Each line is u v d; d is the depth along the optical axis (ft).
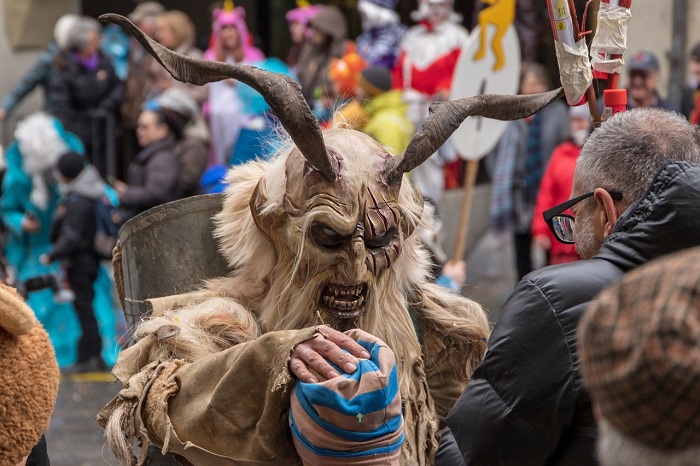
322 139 11.44
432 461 12.86
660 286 6.15
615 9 12.86
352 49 39.91
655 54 38.04
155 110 36.09
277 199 11.93
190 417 11.20
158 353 12.33
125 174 42.91
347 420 9.84
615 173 11.03
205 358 11.49
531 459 10.23
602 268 10.21
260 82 11.51
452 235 39.83
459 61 25.04
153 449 12.39
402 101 32.86
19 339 9.36
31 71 43.57
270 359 10.57
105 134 41.91
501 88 25.27
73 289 34.86
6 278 33.24
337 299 11.87
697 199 9.91
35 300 35.55
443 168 38.42
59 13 49.39
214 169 31.30
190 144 36.73
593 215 11.30
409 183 12.50
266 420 10.62
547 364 10.07
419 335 13.41
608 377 6.21
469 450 10.47
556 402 10.02
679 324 5.99
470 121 25.03
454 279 25.50
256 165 13.12
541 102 12.92
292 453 10.91
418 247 13.01
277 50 51.62
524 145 35.88
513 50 25.30
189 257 13.57
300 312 11.94
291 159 11.93
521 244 36.52
